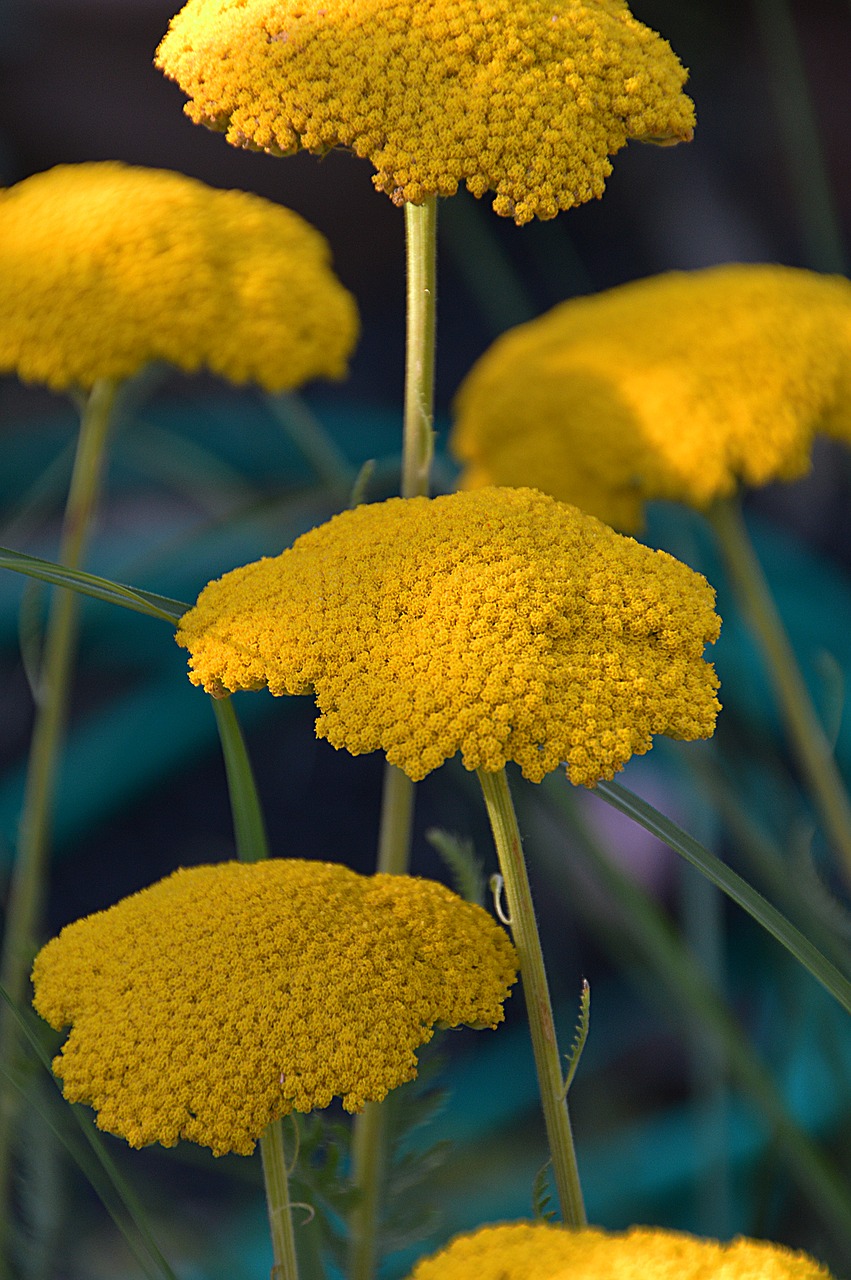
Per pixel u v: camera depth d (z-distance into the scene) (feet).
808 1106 3.71
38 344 3.06
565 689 2.53
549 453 3.26
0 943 4.18
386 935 2.60
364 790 5.57
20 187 3.18
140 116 6.45
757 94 6.50
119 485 5.95
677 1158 4.20
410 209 2.76
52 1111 2.80
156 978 2.58
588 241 6.98
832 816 3.28
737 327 3.23
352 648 2.55
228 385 6.16
